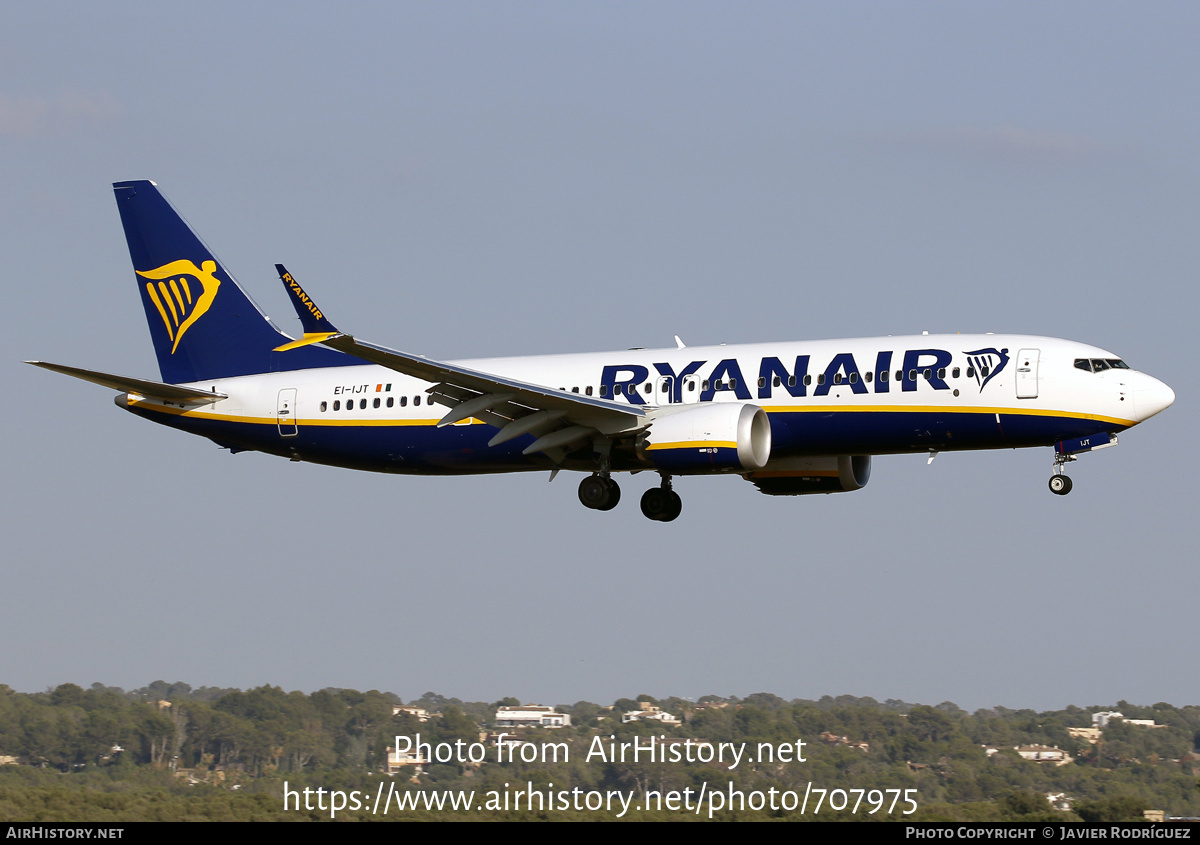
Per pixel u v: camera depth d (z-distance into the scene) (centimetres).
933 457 13288
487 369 14112
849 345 13088
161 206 15325
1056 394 12412
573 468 14062
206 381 15075
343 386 14438
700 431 12675
